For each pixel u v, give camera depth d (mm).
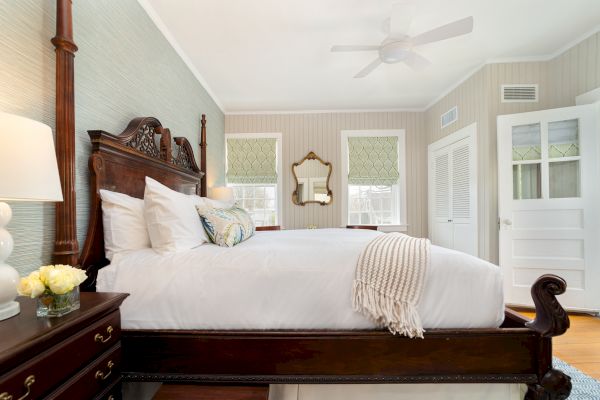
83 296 1040
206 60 2961
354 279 1250
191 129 3049
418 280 1229
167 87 2463
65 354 791
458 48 2814
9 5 1067
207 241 1739
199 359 1213
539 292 1204
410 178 4445
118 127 1750
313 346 1208
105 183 1481
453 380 1192
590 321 2506
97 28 1554
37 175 819
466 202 3443
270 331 1230
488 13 2281
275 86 3623
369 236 2072
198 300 1240
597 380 1688
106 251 1432
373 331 1218
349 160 4520
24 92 1124
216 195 3465
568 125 2693
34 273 843
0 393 607
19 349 635
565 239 2699
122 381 1205
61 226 1231
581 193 2637
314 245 1569
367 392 1263
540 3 2180
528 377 1185
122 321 1231
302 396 1270
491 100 3035
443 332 1191
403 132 4465
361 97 4016
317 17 2291
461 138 3494
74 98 1293
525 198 2863
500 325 1310
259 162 4535
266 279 1262
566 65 2803
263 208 4598
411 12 1979
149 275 1267
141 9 2029
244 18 2293
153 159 1927
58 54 1230
